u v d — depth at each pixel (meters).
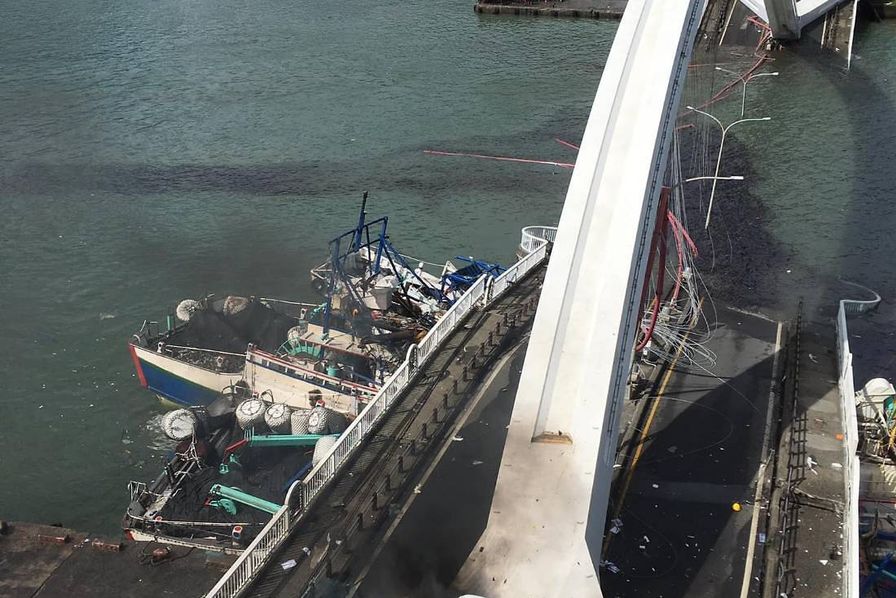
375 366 44.59
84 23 118.38
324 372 44.41
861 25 120.88
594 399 27.42
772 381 40.19
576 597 24.23
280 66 101.69
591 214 30.48
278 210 69.06
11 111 88.12
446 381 37.41
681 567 29.20
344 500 30.27
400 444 33.38
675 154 69.75
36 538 32.97
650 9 34.25
